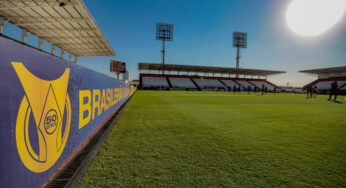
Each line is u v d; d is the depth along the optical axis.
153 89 33.94
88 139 2.36
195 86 37.84
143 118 4.03
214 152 1.95
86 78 2.28
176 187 1.25
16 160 0.91
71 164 1.59
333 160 1.78
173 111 5.26
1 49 0.78
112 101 4.68
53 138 1.35
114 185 1.27
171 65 33.31
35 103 1.09
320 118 4.36
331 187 1.29
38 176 1.13
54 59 1.35
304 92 34.56
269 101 10.12
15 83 0.89
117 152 1.91
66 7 6.66
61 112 1.50
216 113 4.98
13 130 0.88
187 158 1.77
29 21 7.68
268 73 40.75
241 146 2.17
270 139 2.49
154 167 1.56
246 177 1.41
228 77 43.03
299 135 2.73
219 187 1.26
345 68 31.73
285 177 1.42
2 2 6.27
